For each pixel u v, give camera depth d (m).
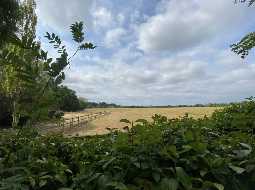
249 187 3.08
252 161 3.13
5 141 3.64
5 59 2.44
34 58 2.46
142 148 2.93
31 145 3.60
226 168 2.97
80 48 2.55
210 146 3.34
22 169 2.77
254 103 7.38
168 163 2.95
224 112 7.05
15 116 2.57
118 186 2.53
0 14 2.69
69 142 4.01
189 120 4.95
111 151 3.10
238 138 3.65
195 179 2.79
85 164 3.00
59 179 2.70
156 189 2.68
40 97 2.47
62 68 2.48
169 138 3.49
